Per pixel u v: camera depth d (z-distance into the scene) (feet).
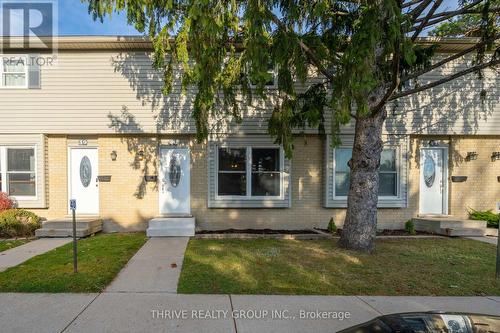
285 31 19.57
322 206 34.86
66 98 33.27
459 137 36.11
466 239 30.55
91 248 25.53
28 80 33.09
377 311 14.99
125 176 34.09
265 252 24.40
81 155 34.83
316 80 33.40
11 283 17.79
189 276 19.12
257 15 17.37
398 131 34.78
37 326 13.25
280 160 34.32
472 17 36.73
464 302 16.16
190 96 33.63
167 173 34.71
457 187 36.14
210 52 18.42
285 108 23.73
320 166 34.99
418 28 22.56
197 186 34.35
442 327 7.32
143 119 33.55
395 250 25.64
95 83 33.30
